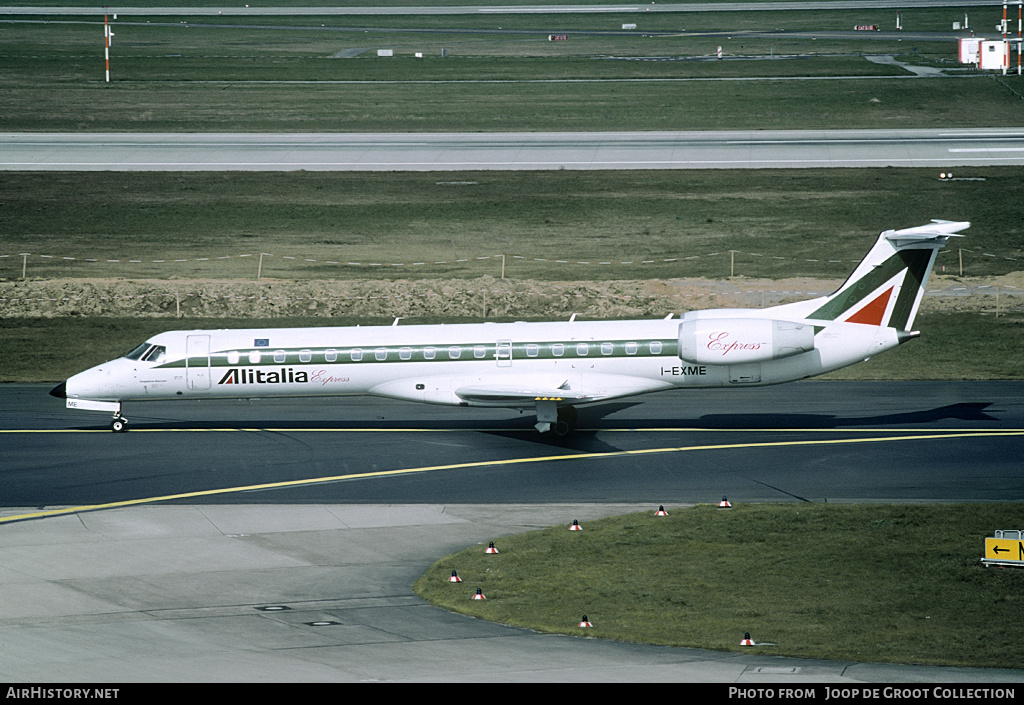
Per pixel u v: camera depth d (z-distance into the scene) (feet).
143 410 536.01
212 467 421.18
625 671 222.69
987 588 280.10
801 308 462.19
